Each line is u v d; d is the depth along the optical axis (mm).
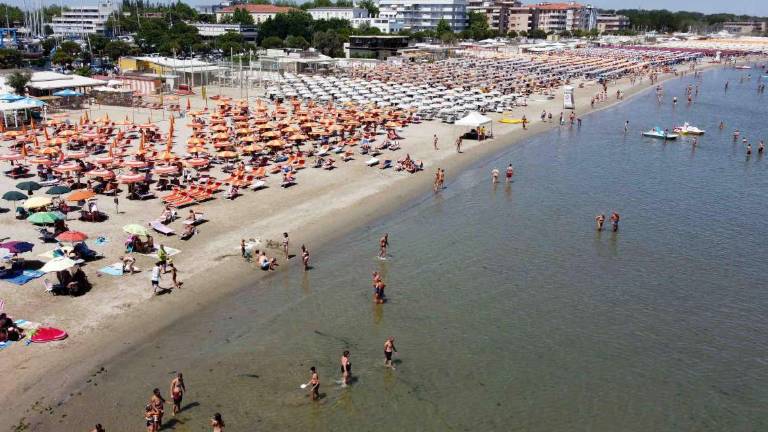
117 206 42719
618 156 68750
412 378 25938
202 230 39750
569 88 100062
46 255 34125
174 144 65938
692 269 38156
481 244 41031
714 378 26938
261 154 60281
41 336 26156
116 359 25500
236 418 22766
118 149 61469
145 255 35094
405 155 64312
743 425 24016
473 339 29156
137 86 106312
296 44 169875
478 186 54750
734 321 31891
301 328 29344
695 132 82562
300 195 48594
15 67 133500
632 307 33000
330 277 34875
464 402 24531
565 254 39906
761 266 38812
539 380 26203
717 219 47875
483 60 174375
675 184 57656
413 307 32000
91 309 28953
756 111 104188
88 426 21547
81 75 112875
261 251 37156
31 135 64750
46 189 47156
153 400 21734
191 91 108625
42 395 22875
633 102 113000
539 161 65188
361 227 42750
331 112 81188
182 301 30656
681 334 30438
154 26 175625
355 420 23109
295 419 22953
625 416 24219
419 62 164000
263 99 101438
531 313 31922
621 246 41500
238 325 29125
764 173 62406
